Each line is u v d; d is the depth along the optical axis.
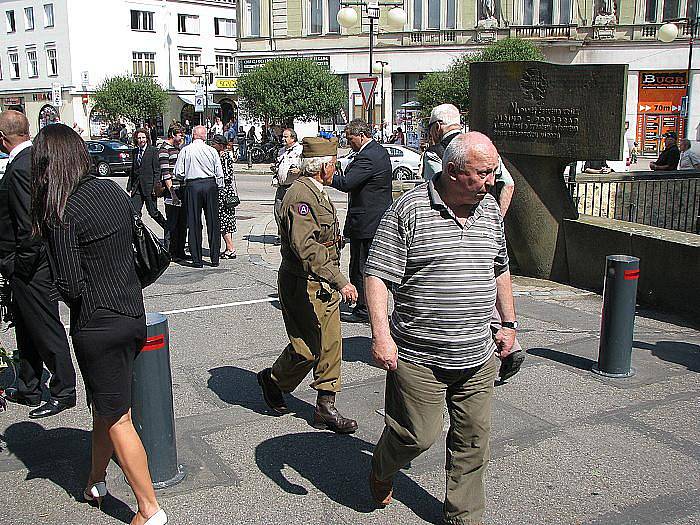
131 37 52.75
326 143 4.62
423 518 3.79
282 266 4.73
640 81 36.66
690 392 5.48
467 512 3.52
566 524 3.73
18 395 5.22
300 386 5.64
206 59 57.41
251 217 15.66
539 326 7.20
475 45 38.16
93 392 3.39
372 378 5.77
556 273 9.15
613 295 5.69
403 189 11.93
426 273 3.29
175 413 5.11
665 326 7.23
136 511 3.84
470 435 3.48
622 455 4.48
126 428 3.47
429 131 5.66
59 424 4.95
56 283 3.34
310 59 35.28
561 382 5.66
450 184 3.24
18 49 54.12
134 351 3.46
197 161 10.07
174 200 10.47
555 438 4.70
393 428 3.49
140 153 11.23
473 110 9.48
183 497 3.95
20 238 4.74
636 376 5.80
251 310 7.96
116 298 3.33
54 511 3.85
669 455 4.48
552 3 37.19
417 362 3.36
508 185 5.12
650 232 8.11
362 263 7.18
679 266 7.57
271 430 4.83
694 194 11.83
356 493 4.03
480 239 3.32
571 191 10.56
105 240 3.29
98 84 50.06
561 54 37.41
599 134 8.02
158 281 9.40
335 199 20.97
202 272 9.98
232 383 5.71
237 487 4.07
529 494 4.01
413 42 39.16
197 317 7.68
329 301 4.71
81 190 3.30
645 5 35.81
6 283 4.96
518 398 5.34
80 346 3.33
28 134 4.83
